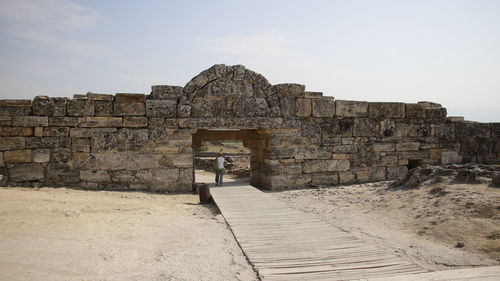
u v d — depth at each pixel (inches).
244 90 662.5
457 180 454.9
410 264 275.3
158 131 621.3
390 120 745.6
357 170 722.8
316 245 320.5
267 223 395.2
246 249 309.6
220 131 742.5
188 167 631.8
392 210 425.4
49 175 589.0
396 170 748.6
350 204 484.7
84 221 371.2
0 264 249.1
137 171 614.9
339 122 713.6
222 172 692.7
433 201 412.8
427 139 770.8
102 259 272.4
